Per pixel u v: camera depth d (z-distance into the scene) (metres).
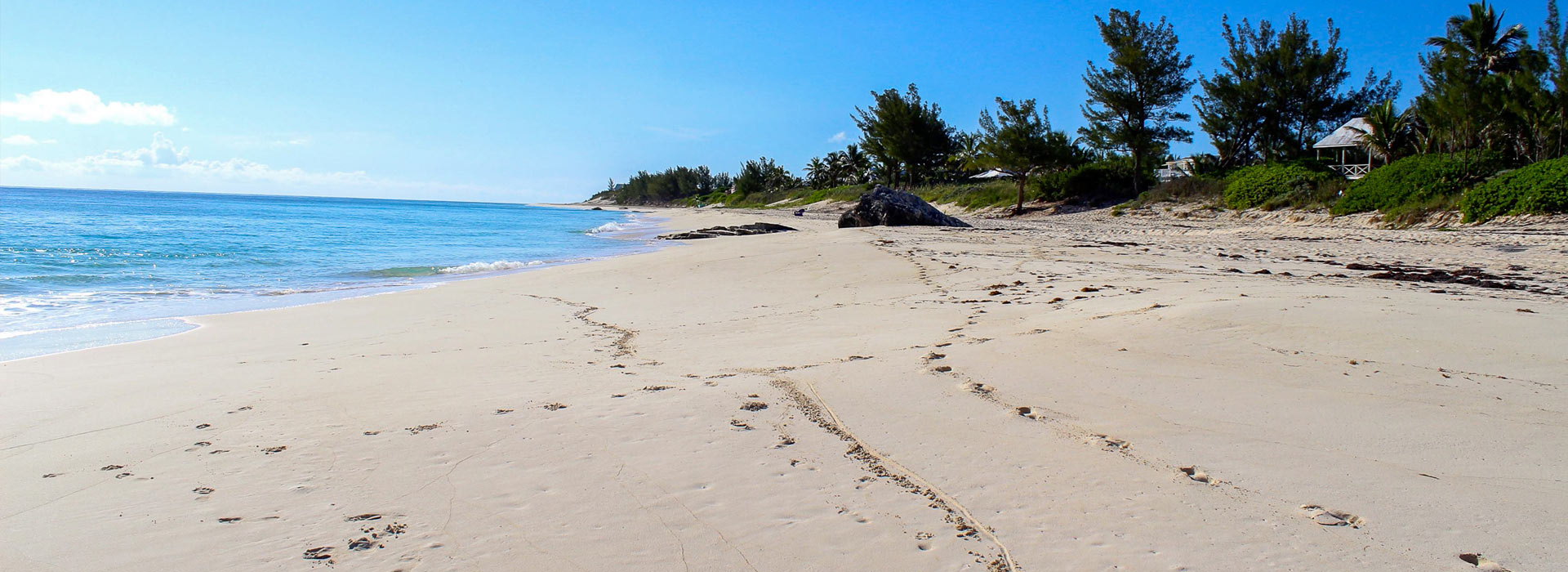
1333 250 14.65
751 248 17.33
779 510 2.96
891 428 3.87
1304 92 37.16
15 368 6.12
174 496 3.21
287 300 11.23
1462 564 2.35
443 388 5.11
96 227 30.56
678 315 8.63
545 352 6.54
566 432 3.96
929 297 8.77
